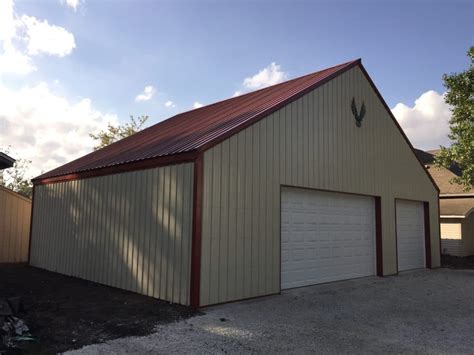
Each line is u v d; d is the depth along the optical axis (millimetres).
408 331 5766
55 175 11469
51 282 9391
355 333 5582
